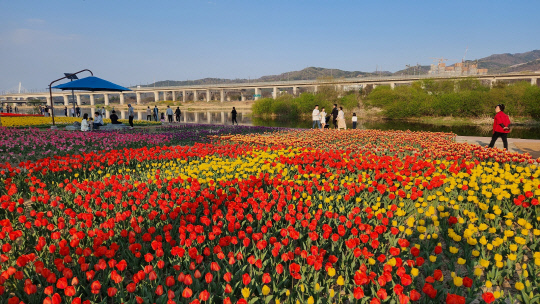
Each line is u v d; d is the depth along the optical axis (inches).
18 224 222.8
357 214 213.8
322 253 152.3
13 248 184.4
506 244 179.3
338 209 235.9
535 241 187.2
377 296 129.8
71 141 568.7
